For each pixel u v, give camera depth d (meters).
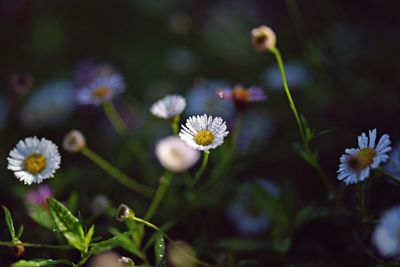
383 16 0.48
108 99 0.38
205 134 0.28
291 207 0.34
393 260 0.30
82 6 0.64
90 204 0.38
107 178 0.42
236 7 0.59
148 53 0.60
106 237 0.35
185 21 0.57
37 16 0.63
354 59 0.44
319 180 0.39
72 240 0.29
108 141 0.48
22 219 0.36
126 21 0.63
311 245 0.34
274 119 0.44
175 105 0.34
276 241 0.33
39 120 0.50
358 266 0.32
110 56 0.60
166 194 0.38
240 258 0.34
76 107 0.50
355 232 0.31
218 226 0.37
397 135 0.39
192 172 0.42
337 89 0.42
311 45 0.43
